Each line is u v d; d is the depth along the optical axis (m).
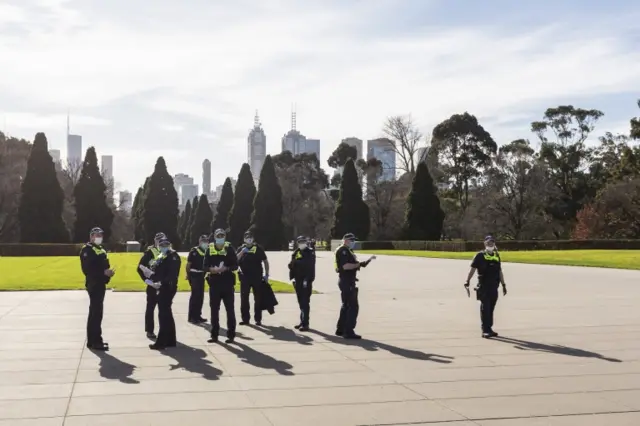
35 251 59.69
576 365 9.68
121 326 13.90
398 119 83.88
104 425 6.59
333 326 13.99
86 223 78.25
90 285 11.10
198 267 14.74
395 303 18.75
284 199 105.69
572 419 6.83
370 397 7.73
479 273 12.60
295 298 20.20
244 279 14.29
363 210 78.19
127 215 118.75
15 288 23.09
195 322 14.70
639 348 11.18
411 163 84.38
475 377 8.84
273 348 11.18
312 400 7.60
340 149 109.62
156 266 11.25
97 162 79.31
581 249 60.34
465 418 6.85
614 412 7.10
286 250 82.81
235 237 86.88
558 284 25.53
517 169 76.44
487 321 12.45
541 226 77.69
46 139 72.25
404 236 74.81
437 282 26.69
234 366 9.60
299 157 115.44
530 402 7.52
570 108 87.31
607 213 70.50
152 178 86.56
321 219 108.94
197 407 7.29
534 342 11.81
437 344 11.59
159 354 10.62
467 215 80.88
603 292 22.16
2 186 76.12
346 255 12.41
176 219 87.25
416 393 7.93
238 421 6.73
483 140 88.81
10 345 11.45
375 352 10.77
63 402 7.51
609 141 87.31
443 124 89.25
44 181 71.38
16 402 7.51
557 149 87.81
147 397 7.74
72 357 10.33
